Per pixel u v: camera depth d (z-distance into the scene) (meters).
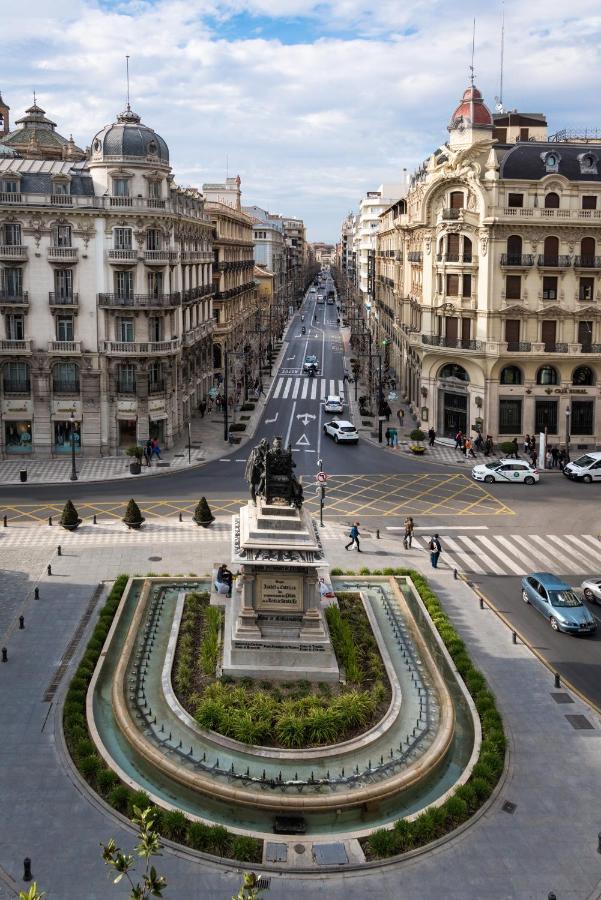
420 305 81.00
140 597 40.25
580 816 25.14
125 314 71.19
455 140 75.12
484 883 22.42
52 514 56.12
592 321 74.25
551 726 30.08
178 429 80.06
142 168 70.12
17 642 35.81
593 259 73.31
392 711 30.66
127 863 18.03
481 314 74.62
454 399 80.19
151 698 31.59
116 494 61.75
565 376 75.44
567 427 72.06
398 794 26.42
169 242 73.50
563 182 71.94
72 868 22.50
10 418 72.12
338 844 23.72
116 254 70.00
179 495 61.53
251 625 33.91
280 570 33.59
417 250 88.62
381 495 62.19
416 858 23.33
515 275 73.56
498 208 71.94
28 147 91.94
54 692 31.62
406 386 99.62
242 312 130.25
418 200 87.38
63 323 71.19
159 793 26.58
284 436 82.81
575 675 34.09
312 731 29.05
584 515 57.53
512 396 76.06
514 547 50.69
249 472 36.59
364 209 198.88
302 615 33.91
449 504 60.00
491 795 26.02
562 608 38.91
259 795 25.66
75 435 73.00
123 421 73.75
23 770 26.72
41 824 24.22
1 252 68.94
